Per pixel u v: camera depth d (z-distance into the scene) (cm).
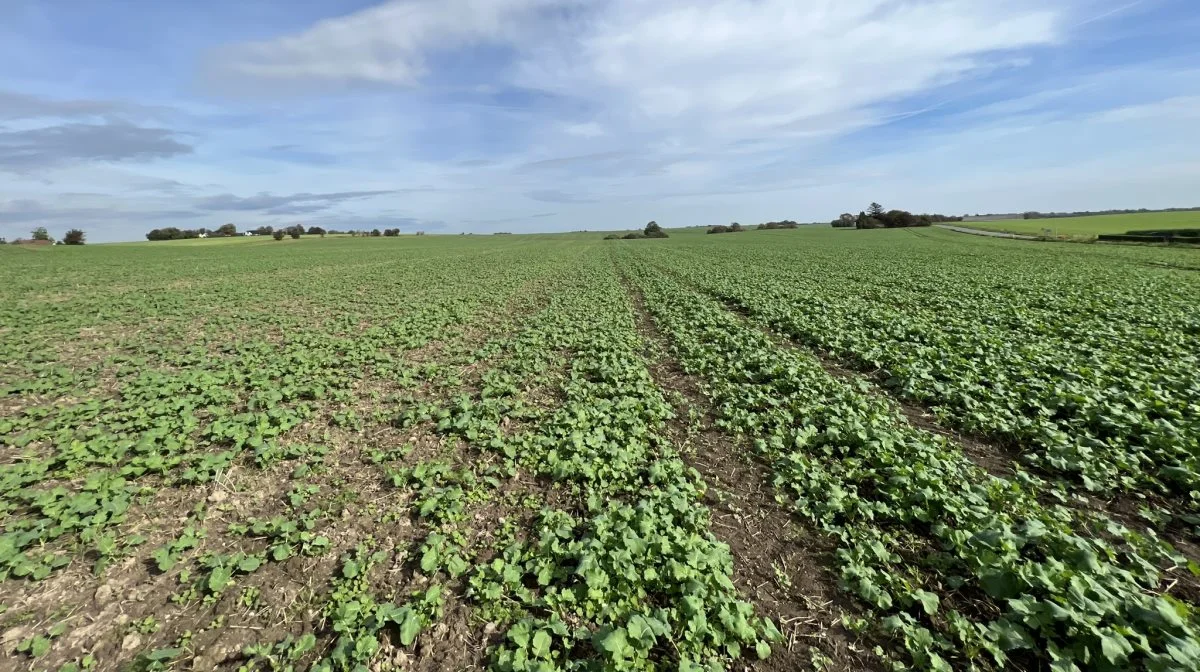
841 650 436
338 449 824
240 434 831
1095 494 657
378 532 601
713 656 425
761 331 1677
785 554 559
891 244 6744
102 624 470
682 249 7194
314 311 2216
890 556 529
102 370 1291
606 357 1323
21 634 457
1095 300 1950
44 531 581
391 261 5681
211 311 2219
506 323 1909
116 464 764
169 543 575
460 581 519
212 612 485
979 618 457
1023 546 518
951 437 839
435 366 1270
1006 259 4097
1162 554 509
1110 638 383
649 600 483
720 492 682
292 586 517
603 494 671
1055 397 893
